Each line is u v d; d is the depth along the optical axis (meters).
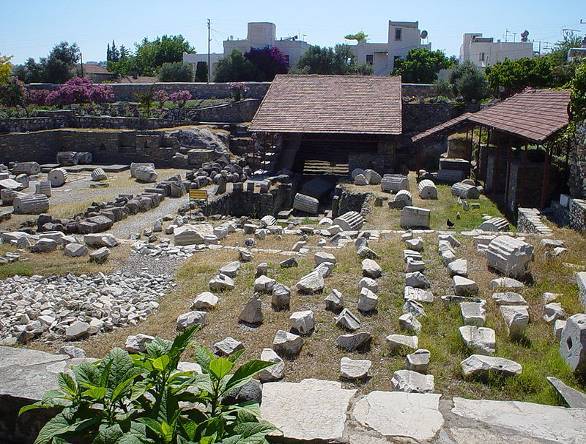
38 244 15.09
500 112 26.55
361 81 36.72
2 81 41.16
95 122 40.72
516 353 7.73
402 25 75.56
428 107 42.69
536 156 23.44
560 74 41.59
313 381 5.21
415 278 10.55
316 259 12.47
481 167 28.84
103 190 27.55
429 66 60.25
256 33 75.44
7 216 20.84
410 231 15.68
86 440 4.12
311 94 35.72
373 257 12.53
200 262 13.42
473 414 4.70
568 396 6.16
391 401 4.86
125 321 10.10
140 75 80.75
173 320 9.79
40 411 4.61
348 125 32.69
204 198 23.50
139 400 4.26
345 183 29.08
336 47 66.56
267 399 4.81
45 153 37.50
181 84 50.59
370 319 9.25
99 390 3.87
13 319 10.27
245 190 26.61
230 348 8.24
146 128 40.19
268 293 10.73
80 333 9.41
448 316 9.17
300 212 27.28
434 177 29.78
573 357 6.94
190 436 3.82
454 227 20.02
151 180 30.05
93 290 11.90
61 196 26.05
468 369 7.01
